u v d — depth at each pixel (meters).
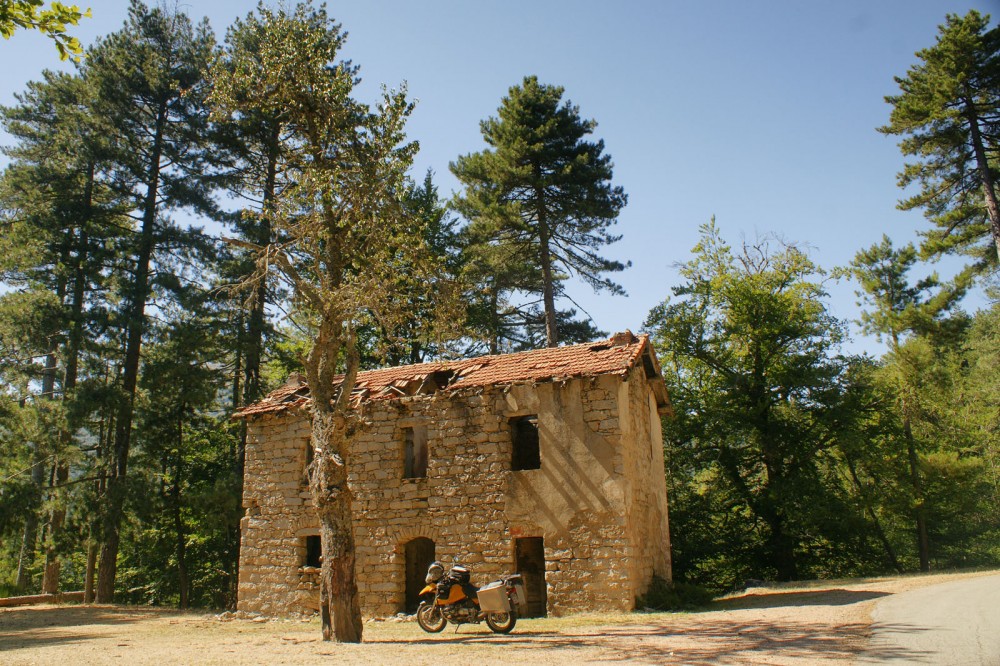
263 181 27.88
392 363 31.75
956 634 8.96
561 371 17.02
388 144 13.53
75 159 27.08
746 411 27.86
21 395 25.77
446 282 14.41
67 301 27.67
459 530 16.70
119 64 26.66
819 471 30.00
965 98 27.25
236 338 26.94
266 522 18.69
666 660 8.30
